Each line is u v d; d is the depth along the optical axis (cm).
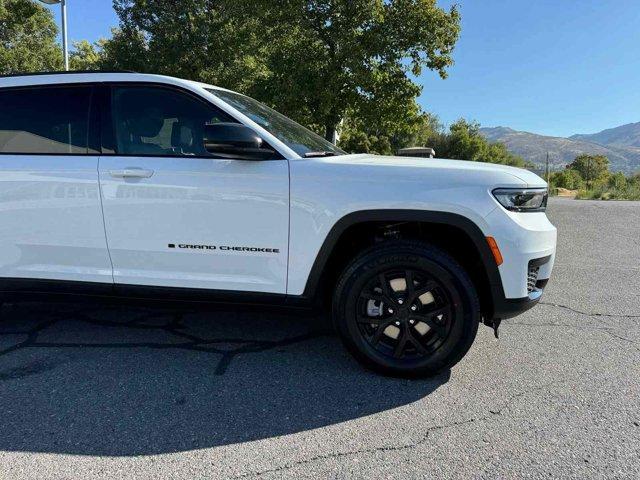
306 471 226
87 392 299
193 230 319
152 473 225
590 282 561
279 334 393
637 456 237
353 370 330
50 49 3178
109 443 247
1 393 296
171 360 344
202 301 329
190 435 255
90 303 347
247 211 312
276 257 314
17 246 343
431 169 304
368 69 1697
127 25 2552
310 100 1744
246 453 240
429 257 297
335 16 1689
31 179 335
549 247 312
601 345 374
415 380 315
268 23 1758
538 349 366
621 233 874
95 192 327
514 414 275
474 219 293
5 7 2917
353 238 332
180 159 321
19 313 437
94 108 338
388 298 307
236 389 304
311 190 306
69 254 338
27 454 238
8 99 349
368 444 247
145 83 337
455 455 238
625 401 289
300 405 285
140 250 327
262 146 318
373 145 4000
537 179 318
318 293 319
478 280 320
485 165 326
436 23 1705
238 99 370
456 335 301
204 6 2473
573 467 229
